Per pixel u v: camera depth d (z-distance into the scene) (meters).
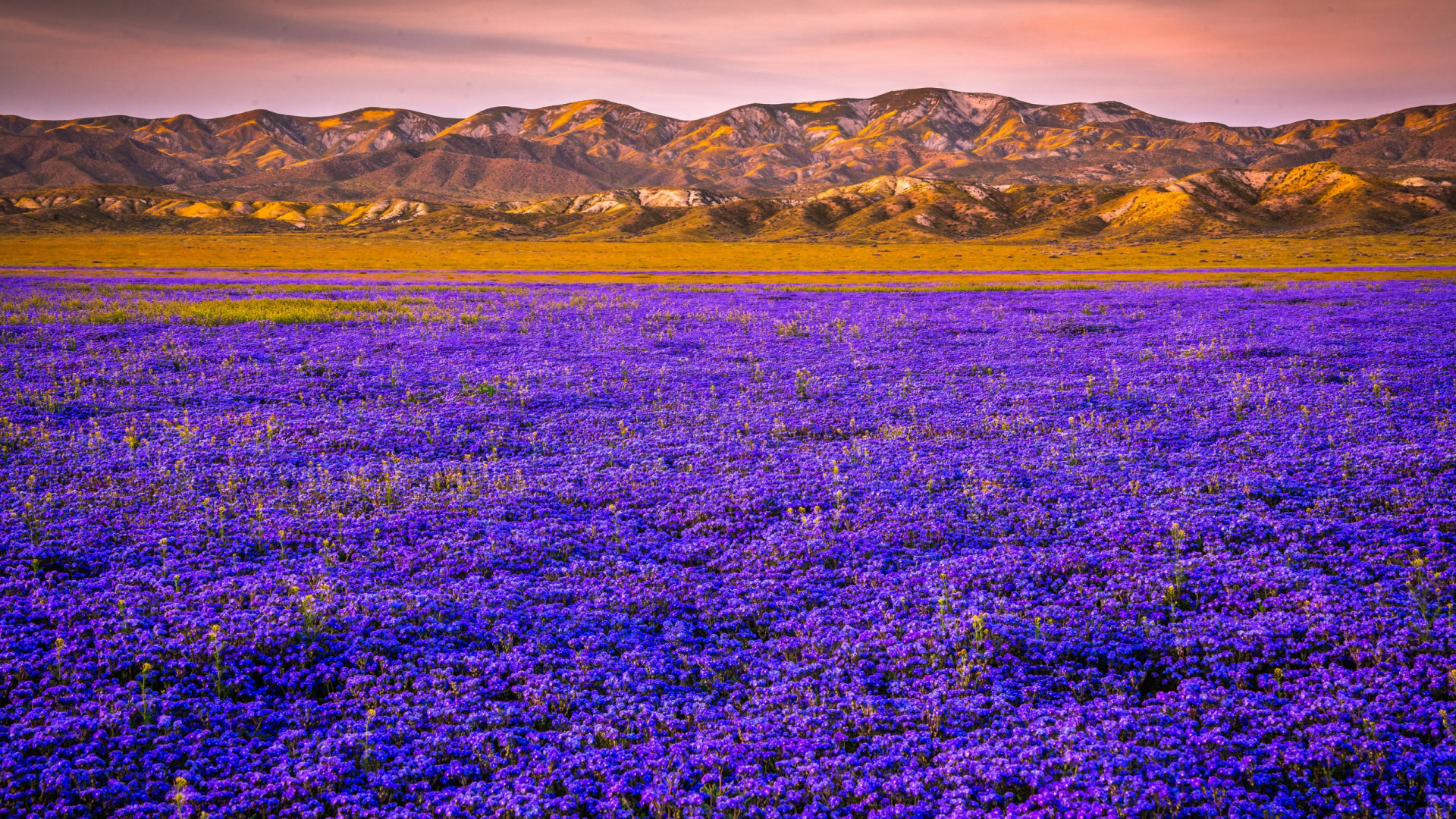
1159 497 16.66
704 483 17.70
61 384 26.22
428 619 11.37
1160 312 48.84
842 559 13.88
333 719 9.14
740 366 32.19
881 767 8.36
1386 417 22.52
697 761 8.37
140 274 84.88
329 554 13.50
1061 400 25.77
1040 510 16.00
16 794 7.52
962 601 12.11
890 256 141.88
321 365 30.95
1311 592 12.09
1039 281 81.31
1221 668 10.25
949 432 22.25
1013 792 8.06
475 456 20.00
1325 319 43.69
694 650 10.84
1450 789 7.80
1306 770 8.27
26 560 12.62
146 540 13.76
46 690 9.19
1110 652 10.76
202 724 8.87
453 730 8.93
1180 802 7.65
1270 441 20.50
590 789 7.98
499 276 91.50
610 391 27.30
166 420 22.30
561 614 11.64
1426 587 12.12
